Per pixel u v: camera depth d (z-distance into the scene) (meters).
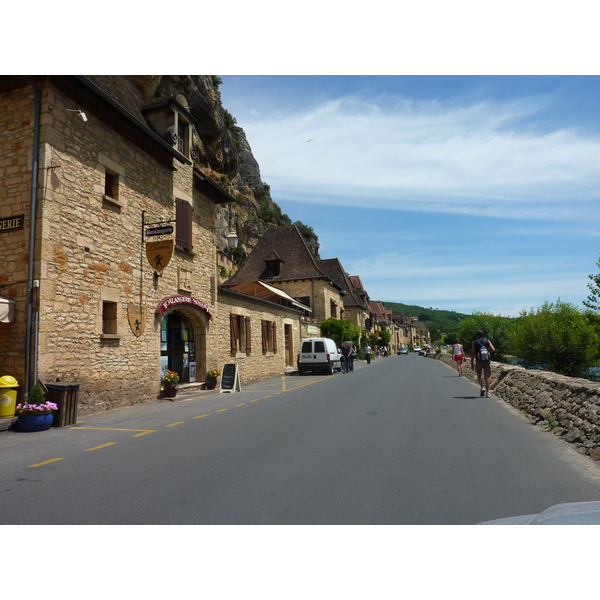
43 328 8.78
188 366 14.88
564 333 23.59
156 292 12.66
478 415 8.78
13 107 9.44
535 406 8.50
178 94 13.81
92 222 10.27
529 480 4.59
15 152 9.30
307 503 4.00
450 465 5.19
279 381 19.77
